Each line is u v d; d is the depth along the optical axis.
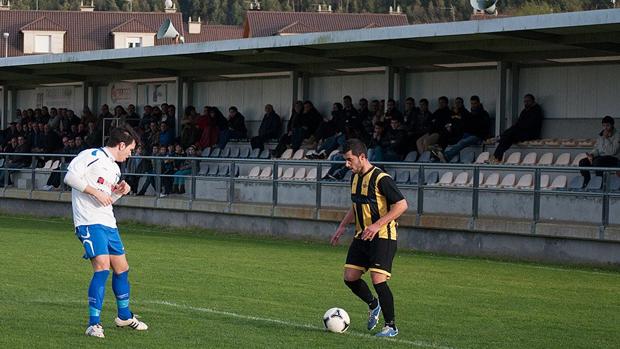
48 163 41.78
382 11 157.38
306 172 34.62
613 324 16.31
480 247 26.95
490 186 30.62
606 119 30.59
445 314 16.91
